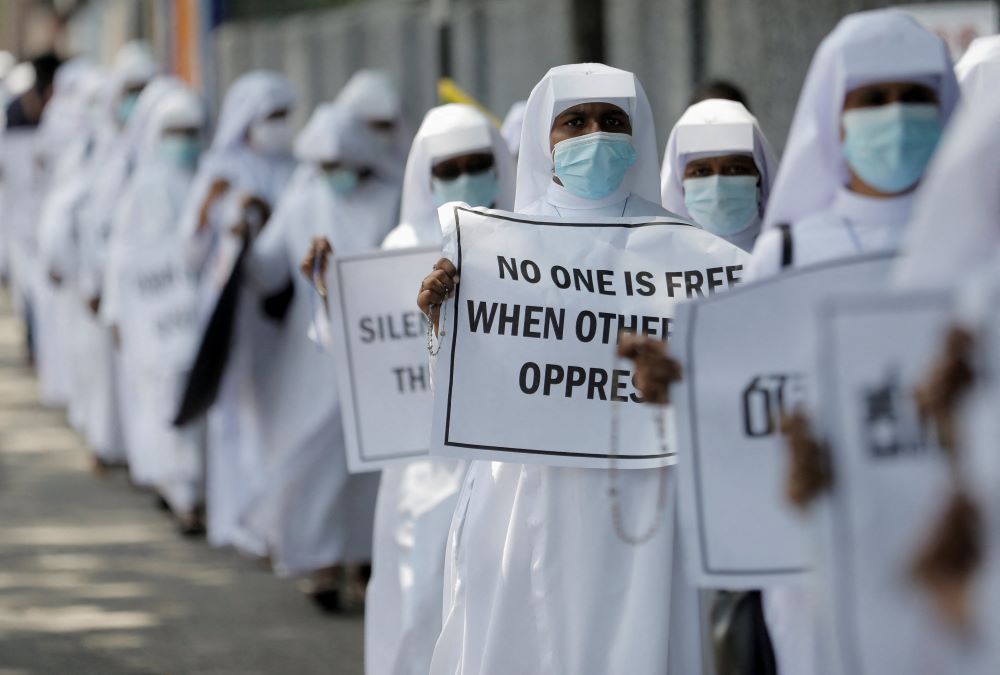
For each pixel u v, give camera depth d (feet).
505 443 36.73
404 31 130.82
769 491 30.37
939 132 30.66
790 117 85.51
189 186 82.84
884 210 31.35
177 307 80.33
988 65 36.55
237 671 56.34
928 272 24.32
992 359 22.07
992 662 22.15
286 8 159.33
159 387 79.05
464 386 37.01
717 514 30.58
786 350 30.09
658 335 36.86
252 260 65.98
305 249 65.57
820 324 24.00
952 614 22.38
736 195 42.83
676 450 33.88
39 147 122.52
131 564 72.64
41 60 126.00
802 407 26.78
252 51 165.99
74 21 340.80
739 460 30.45
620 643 36.29
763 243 32.30
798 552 30.37
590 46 73.31
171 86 91.30
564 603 36.73
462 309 37.14
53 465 96.99
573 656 36.50
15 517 82.64
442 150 47.85
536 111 39.32
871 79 30.37
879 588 23.65
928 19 58.54
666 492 36.47
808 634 32.37
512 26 112.27
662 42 95.40
